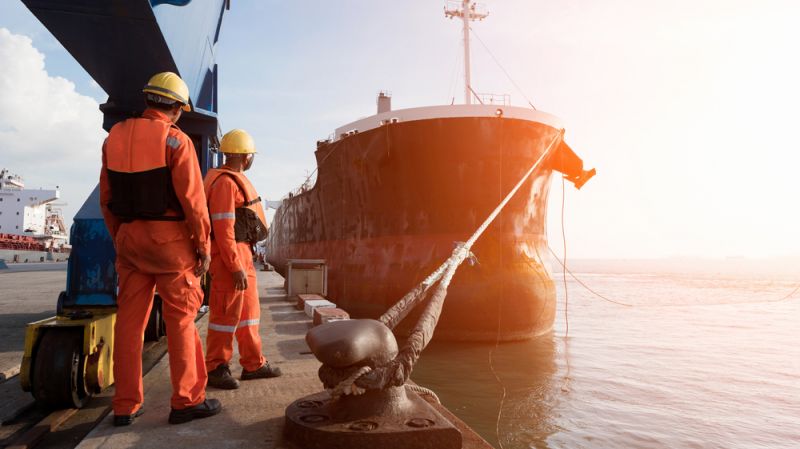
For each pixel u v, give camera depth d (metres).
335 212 19.56
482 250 14.38
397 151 15.30
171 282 2.41
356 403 2.02
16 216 65.00
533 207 15.71
